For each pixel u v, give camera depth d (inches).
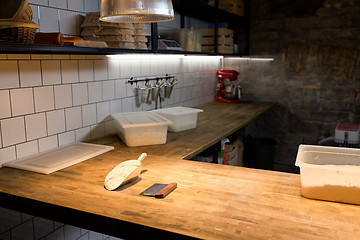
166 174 66.6
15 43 57.5
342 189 52.4
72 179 64.1
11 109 73.0
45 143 82.3
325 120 177.3
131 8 54.2
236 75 176.9
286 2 177.0
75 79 89.5
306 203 52.9
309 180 53.8
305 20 174.1
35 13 78.2
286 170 181.0
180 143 92.7
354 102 169.0
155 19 67.4
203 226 45.2
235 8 164.9
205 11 154.1
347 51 167.2
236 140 143.9
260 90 190.1
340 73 170.2
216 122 124.2
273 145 170.7
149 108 123.8
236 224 45.8
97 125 99.2
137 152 83.7
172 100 141.3
